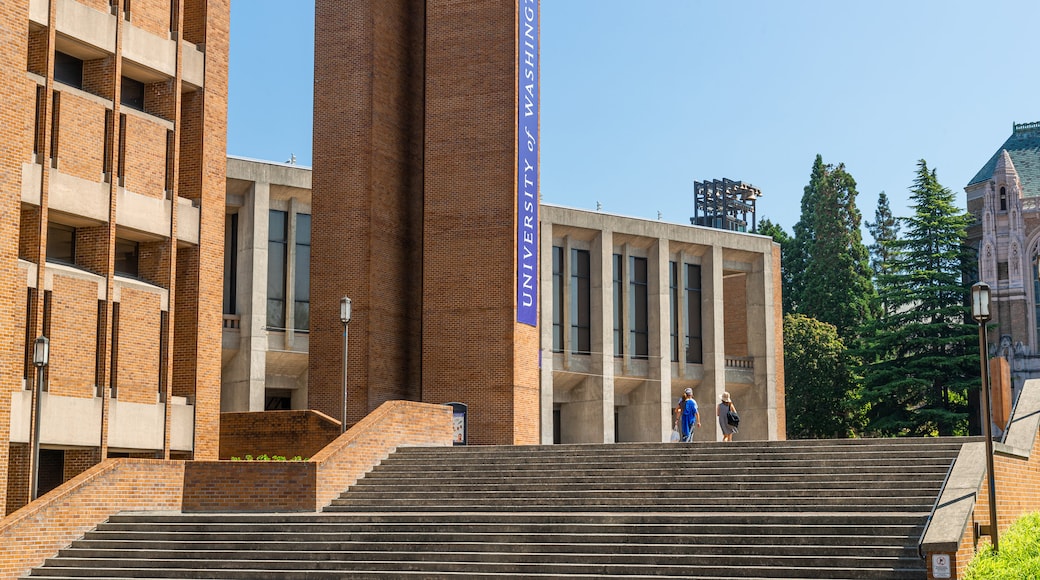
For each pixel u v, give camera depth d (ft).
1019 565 56.80
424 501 85.81
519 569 69.10
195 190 113.80
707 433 210.18
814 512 72.28
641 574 66.33
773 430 218.38
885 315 256.32
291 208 163.32
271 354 161.17
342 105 134.21
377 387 129.80
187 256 113.50
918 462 77.61
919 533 64.54
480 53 133.80
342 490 90.74
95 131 102.32
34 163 95.45
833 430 248.73
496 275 130.21
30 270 94.53
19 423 92.32
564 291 194.39
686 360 211.20
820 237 287.69
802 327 253.85
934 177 252.01
